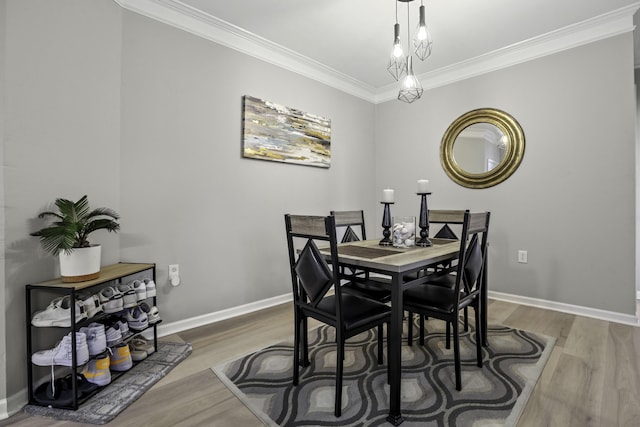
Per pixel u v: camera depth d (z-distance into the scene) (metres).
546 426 1.30
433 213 2.80
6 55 1.41
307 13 2.37
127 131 2.06
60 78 1.66
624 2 2.27
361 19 2.46
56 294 1.63
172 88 2.28
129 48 2.07
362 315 1.50
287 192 3.06
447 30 2.62
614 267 2.51
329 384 1.63
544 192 2.82
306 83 3.23
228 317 2.62
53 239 1.46
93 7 1.84
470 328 2.39
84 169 1.79
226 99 2.59
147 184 2.16
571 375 1.69
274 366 1.82
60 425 1.32
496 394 1.53
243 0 2.22
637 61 3.09
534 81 2.86
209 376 1.71
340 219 2.62
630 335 2.21
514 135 2.96
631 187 2.43
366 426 1.32
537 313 2.70
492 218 3.12
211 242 2.51
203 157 2.45
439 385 1.61
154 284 1.95
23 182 1.48
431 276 1.76
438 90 3.50
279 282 3.00
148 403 1.47
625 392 1.53
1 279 1.38
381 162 4.04
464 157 3.30
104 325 1.67
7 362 1.39
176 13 2.29
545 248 2.83
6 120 1.41
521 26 2.57
